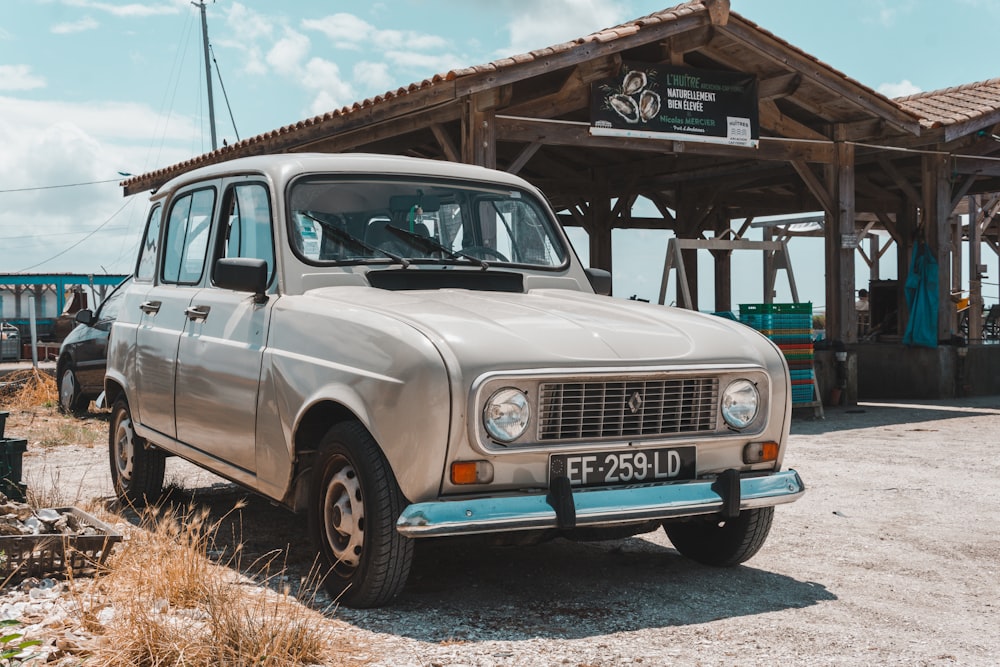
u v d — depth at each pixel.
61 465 8.54
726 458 4.37
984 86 17.41
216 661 3.35
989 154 16.80
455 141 13.65
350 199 5.03
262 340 4.69
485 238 5.36
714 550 4.93
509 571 4.79
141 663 3.35
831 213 14.96
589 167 20.84
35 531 4.72
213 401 5.09
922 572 4.96
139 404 6.13
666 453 4.20
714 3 12.52
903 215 20.42
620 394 4.09
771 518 4.75
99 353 12.24
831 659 3.61
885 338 18.12
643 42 12.27
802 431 11.36
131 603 3.69
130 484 6.40
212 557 4.98
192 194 5.98
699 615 4.15
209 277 5.53
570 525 3.83
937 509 6.62
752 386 4.39
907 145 15.56
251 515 6.15
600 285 5.59
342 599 4.13
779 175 19.61
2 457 6.03
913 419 12.67
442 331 3.93
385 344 3.94
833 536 5.79
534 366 3.88
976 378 16.77
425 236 5.14
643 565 5.01
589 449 4.01
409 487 3.79
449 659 3.50
